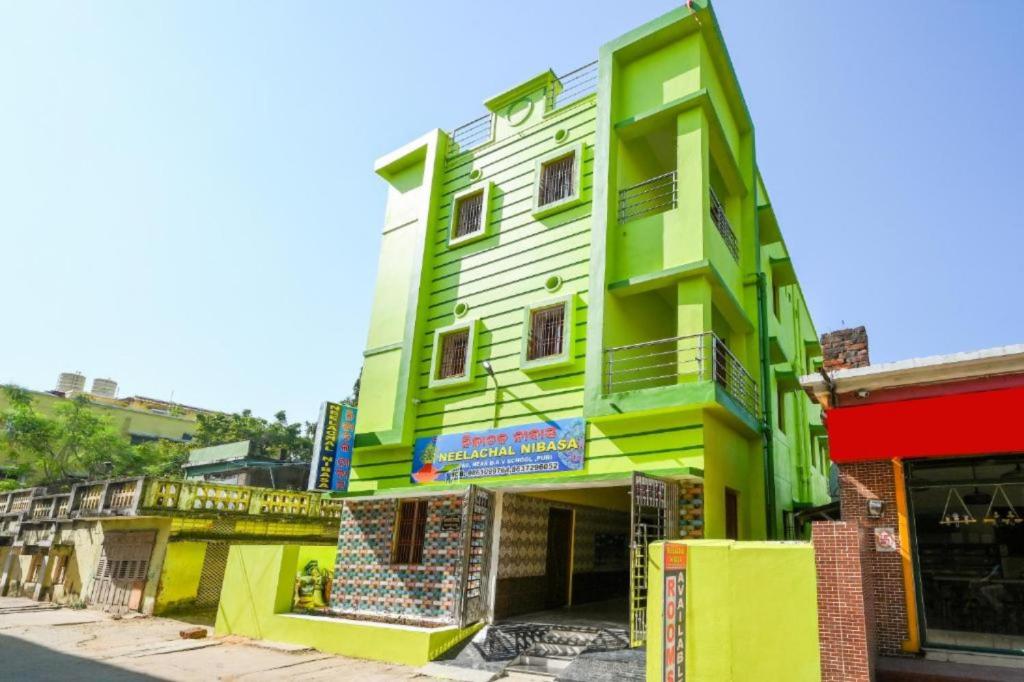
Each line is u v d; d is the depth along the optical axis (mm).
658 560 7672
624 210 12844
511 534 12500
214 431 47719
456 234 15414
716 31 13078
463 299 14516
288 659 10891
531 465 11844
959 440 8016
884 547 8383
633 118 12977
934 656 7836
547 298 12781
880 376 8625
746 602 7285
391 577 13242
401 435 13758
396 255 16391
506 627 11102
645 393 10617
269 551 13469
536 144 14594
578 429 11492
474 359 13547
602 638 10148
